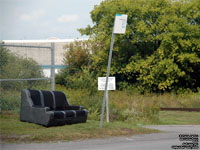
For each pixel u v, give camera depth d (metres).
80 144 11.74
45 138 12.38
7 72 17.73
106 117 18.95
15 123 15.08
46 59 19.52
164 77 41.91
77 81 29.59
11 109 17.69
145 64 41.66
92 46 47.62
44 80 19.39
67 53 47.72
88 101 21.28
